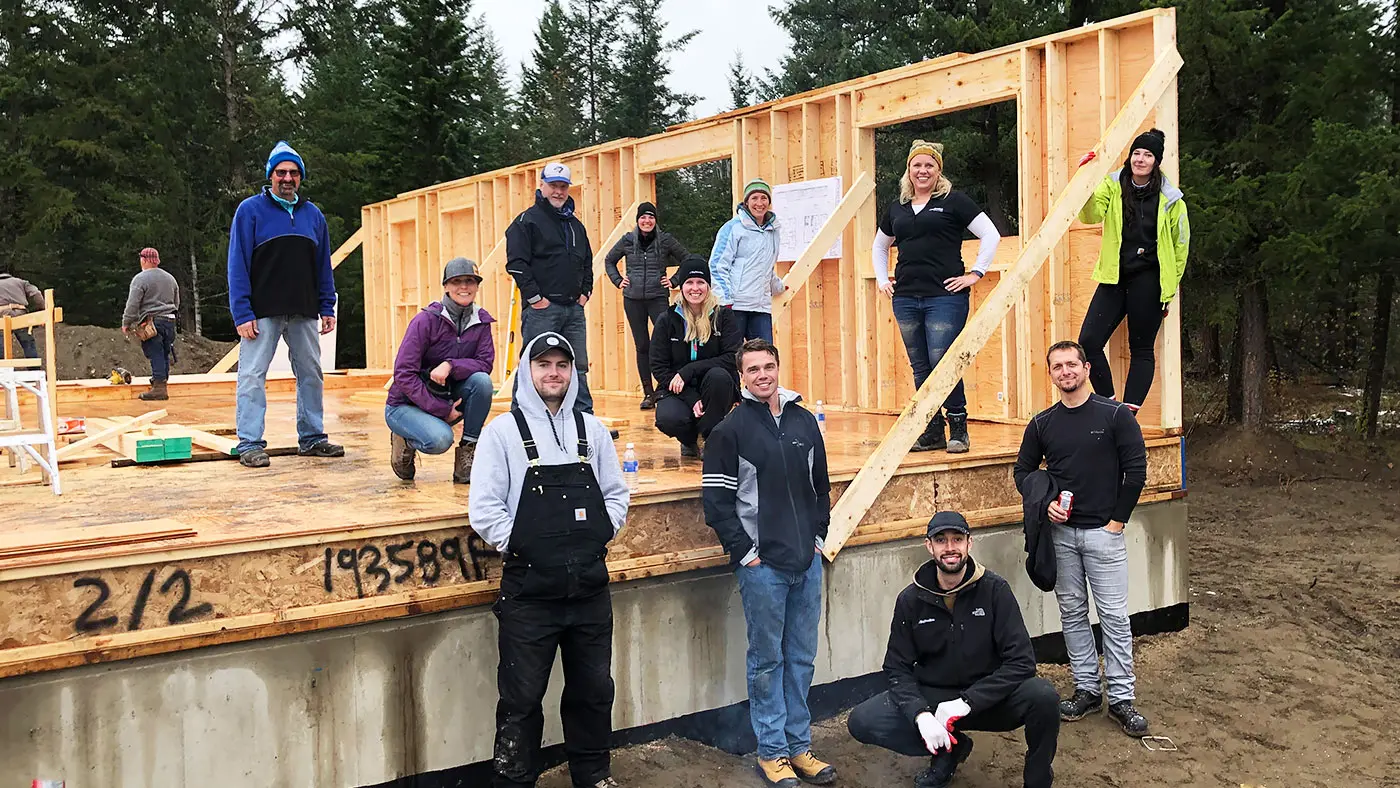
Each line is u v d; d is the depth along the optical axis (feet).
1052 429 16.57
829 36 81.51
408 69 76.07
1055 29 40.01
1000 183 47.83
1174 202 19.21
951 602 13.98
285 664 12.05
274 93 77.25
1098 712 17.42
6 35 69.05
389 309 48.83
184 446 18.56
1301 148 35.86
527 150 102.17
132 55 69.87
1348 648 21.24
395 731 12.84
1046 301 23.43
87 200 69.51
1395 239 32.65
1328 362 49.47
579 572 12.15
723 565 15.71
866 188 24.82
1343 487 35.96
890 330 27.40
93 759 10.90
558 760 14.53
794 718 14.38
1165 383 21.02
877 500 17.38
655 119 119.44
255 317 17.93
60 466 18.26
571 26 127.85
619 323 36.06
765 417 13.76
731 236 21.52
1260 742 16.43
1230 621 22.91
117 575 10.93
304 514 13.11
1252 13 35.14
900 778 14.79
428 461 18.56
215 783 11.60
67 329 62.39
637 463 15.80
